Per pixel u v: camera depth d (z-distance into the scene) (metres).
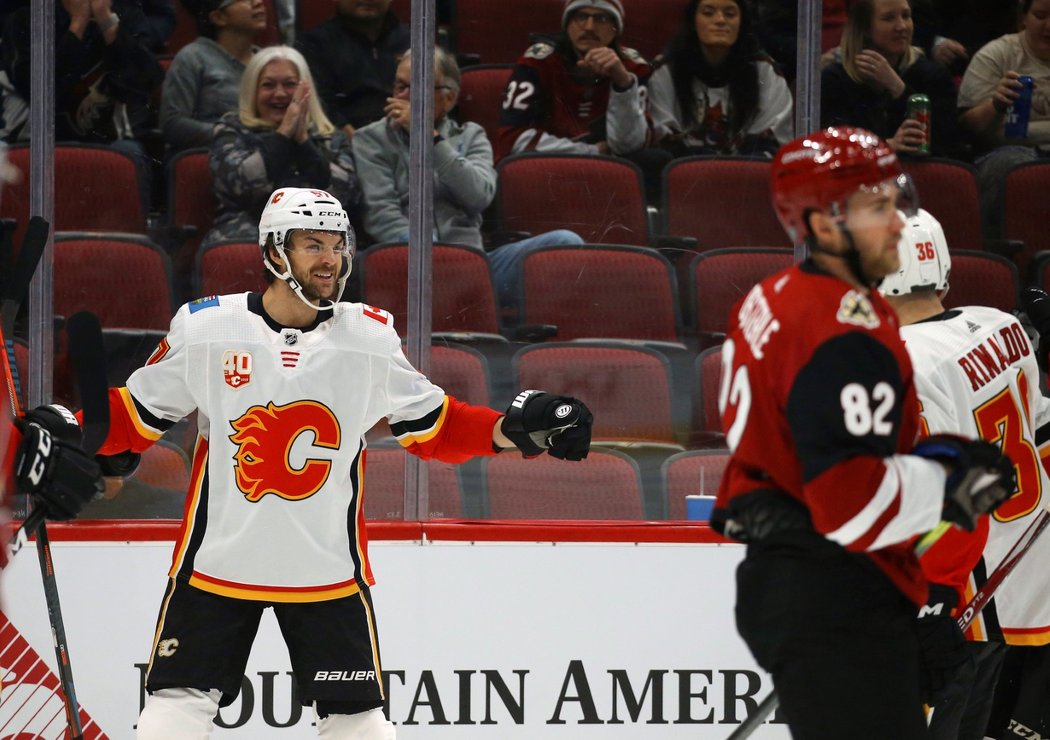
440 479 12.62
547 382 12.87
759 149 13.13
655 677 12.49
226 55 12.55
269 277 10.37
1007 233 13.55
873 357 6.82
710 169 13.04
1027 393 10.08
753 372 7.16
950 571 9.36
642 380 12.93
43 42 12.45
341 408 10.25
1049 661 10.91
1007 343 9.91
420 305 12.76
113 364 12.61
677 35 12.92
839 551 7.16
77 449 9.50
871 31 13.24
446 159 12.76
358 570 10.45
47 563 9.83
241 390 10.10
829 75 13.23
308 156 12.69
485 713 12.37
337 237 10.13
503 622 12.37
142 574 12.12
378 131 12.71
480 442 10.74
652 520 12.81
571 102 12.86
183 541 10.26
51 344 12.52
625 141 12.94
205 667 10.07
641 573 12.48
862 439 6.71
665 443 12.92
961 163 13.52
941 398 9.55
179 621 10.16
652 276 12.98
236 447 10.12
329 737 10.45
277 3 12.58
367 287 12.75
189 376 10.13
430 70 12.69
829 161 7.09
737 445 7.30
